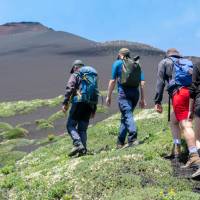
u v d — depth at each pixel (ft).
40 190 45.80
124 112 52.54
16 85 201.77
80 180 44.24
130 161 45.78
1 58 289.53
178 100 43.32
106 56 270.26
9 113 141.18
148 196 37.45
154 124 73.72
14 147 92.12
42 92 180.45
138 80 52.42
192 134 42.45
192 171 43.37
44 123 112.98
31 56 288.51
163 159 46.24
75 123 53.88
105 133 75.77
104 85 175.94
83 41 345.10
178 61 44.47
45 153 68.95
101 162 46.26
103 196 40.68
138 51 286.25
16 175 54.24
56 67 243.81
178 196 36.91
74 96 53.01
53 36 373.20
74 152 53.42
